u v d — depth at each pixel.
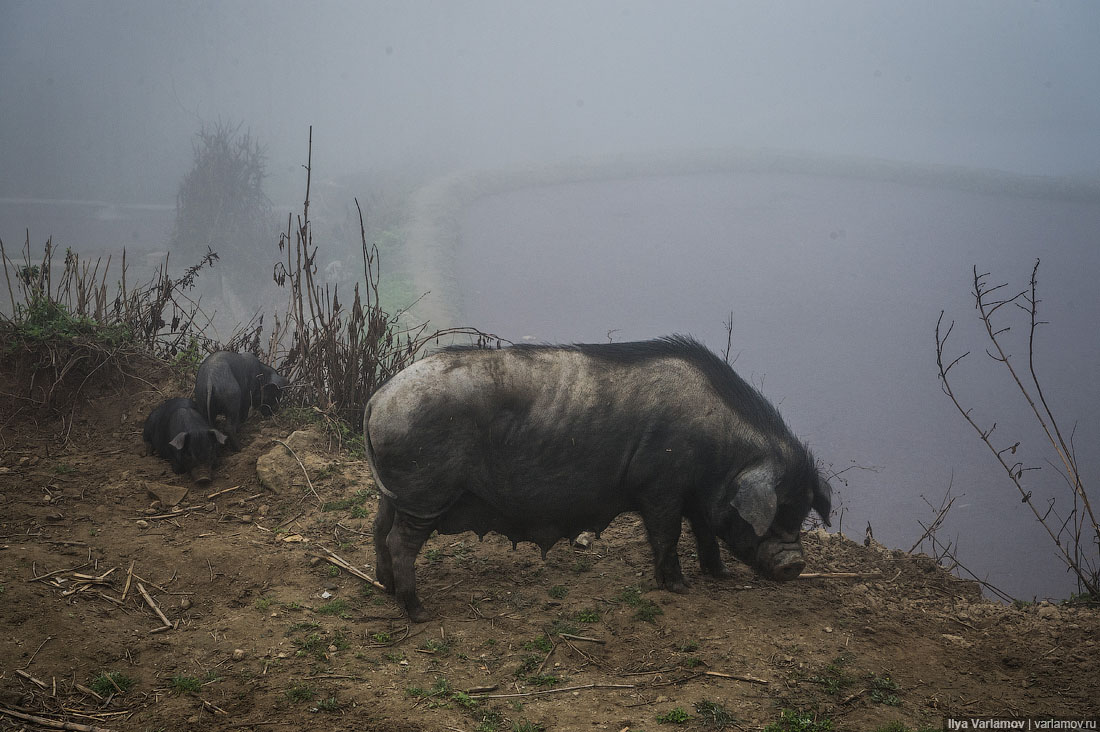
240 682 4.41
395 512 5.36
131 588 5.20
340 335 8.05
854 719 4.36
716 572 6.02
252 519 6.30
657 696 4.49
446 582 5.74
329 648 4.80
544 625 5.21
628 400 5.31
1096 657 5.07
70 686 4.22
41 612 4.75
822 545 6.71
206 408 6.92
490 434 5.16
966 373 28.36
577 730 4.16
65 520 5.94
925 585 6.18
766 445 5.43
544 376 5.29
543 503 5.34
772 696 4.52
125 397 7.72
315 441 7.30
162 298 8.82
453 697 4.41
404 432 4.95
